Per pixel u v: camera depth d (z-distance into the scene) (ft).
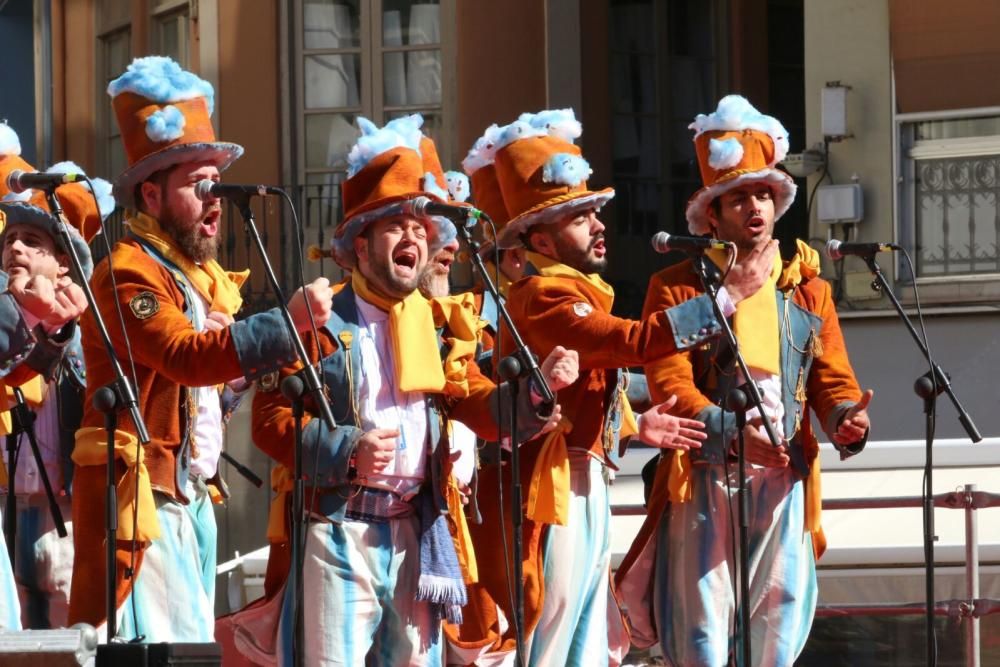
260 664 37.93
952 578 56.13
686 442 41.70
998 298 83.41
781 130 45.19
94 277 38.73
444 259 46.57
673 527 44.29
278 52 110.52
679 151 112.98
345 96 109.81
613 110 110.42
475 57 107.76
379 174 37.78
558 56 107.96
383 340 37.88
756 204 44.55
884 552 56.49
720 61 114.62
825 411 45.11
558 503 40.98
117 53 124.88
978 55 84.07
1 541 35.37
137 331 37.37
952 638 60.85
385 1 109.40
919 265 85.05
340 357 37.11
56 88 128.16
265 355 35.94
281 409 37.09
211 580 40.86
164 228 39.68
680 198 112.78
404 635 37.42
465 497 39.40
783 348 44.27
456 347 38.27
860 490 63.87
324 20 110.32
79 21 127.44
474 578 38.40
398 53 109.19
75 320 36.63
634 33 111.65
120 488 37.81
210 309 39.93
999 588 56.49
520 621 38.14
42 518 45.19
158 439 38.40
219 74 111.65
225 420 42.09
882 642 61.67
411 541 37.55
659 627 44.55
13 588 35.29
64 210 43.60
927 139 85.40
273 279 36.06
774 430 40.01
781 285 45.06
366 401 37.19
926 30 84.99
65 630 30.04
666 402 42.27
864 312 84.38
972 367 83.35
